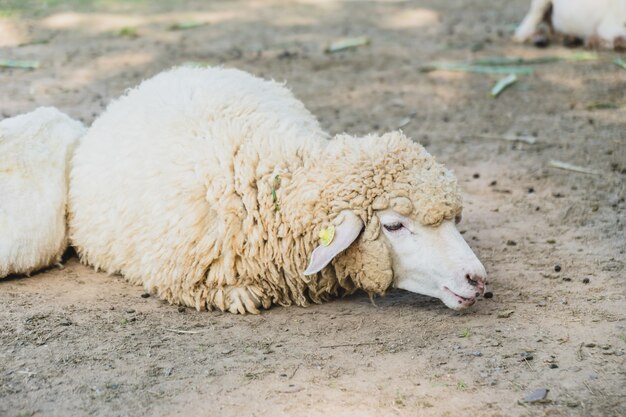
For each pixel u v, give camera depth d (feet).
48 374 15.10
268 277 17.60
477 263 16.40
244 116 18.90
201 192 17.52
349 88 33.91
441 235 16.60
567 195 23.91
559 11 39.04
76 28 43.29
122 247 18.49
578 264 19.67
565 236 21.30
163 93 20.03
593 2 37.93
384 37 42.19
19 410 13.98
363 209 16.58
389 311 17.78
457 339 16.39
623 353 15.69
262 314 17.75
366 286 17.24
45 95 31.81
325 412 13.93
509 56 37.96
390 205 16.55
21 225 18.93
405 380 14.88
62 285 18.88
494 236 21.36
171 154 18.13
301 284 17.66
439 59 37.91
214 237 17.34
